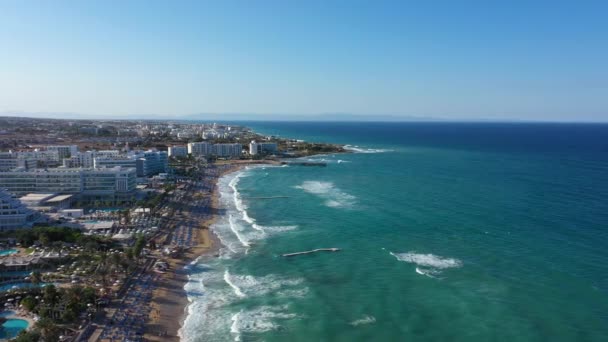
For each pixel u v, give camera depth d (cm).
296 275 10706
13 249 11606
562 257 11344
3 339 7325
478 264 11056
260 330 8144
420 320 8362
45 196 17288
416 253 12019
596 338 7544
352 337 7844
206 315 8725
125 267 10431
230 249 12725
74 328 7838
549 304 8788
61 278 9862
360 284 10094
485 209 16900
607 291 9300
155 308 8931
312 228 14800
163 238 13512
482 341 7562
